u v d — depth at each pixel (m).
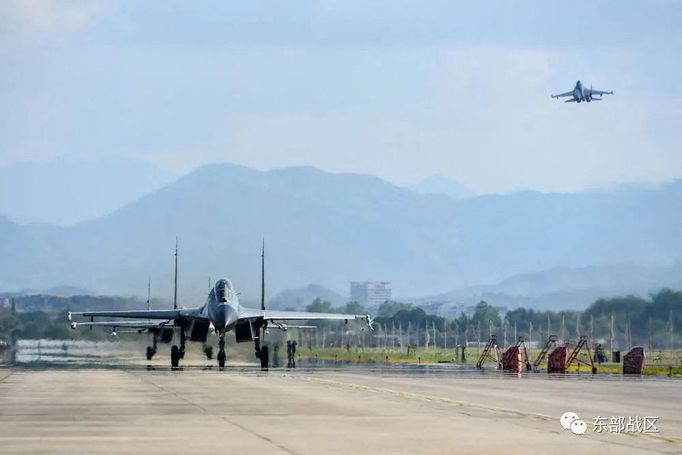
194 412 78.81
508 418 75.00
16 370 146.50
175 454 57.66
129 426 69.81
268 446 60.69
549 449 59.94
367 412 79.00
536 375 141.62
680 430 69.31
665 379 131.62
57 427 69.19
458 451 59.09
